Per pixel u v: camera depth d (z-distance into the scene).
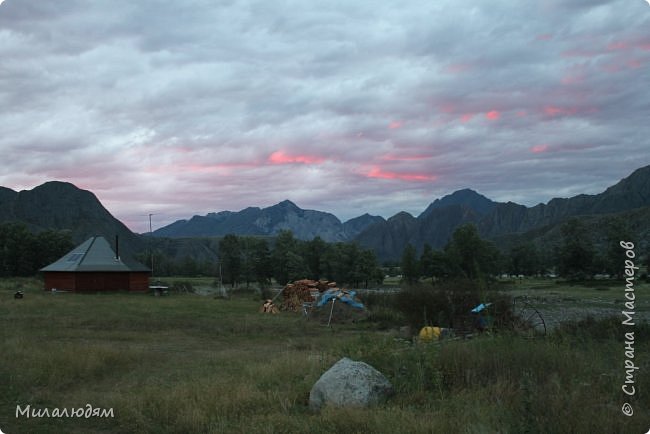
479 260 96.38
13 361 12.20
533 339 10.76
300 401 8.88
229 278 88.06
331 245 102.75
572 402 6.91
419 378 8.86
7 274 88.25
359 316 28.31
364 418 7.08
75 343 16.81
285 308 37.03
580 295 60.06
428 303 19.30
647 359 10.07
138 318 25.59
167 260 139.38
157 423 7.88
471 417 6.82
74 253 55.47
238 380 10.40
